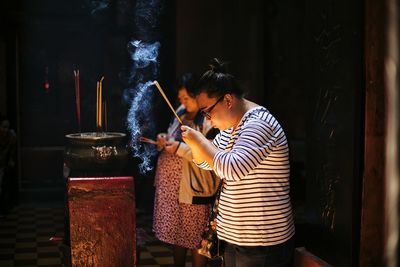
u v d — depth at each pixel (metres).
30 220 6.19
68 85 7.62
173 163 3.53
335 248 2.72
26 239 5.29
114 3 7.05
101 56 7.40
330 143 2.75
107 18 7.11
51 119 7.64
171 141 3.43
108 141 2.81
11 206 6.77
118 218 2.73
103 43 7.30
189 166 3.44
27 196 7.29
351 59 2.50
